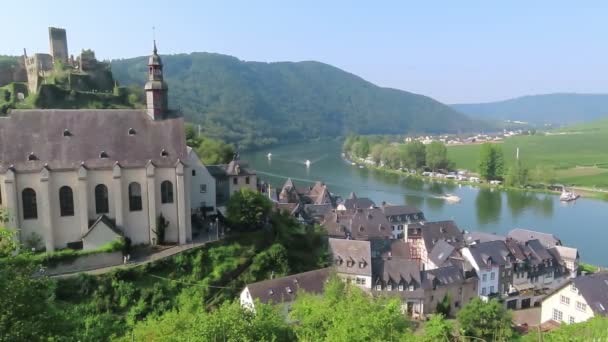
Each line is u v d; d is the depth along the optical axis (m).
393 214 153.38
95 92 188.50
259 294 78.94
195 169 100.75
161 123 89.25
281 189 181.50
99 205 82.44
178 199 86.19
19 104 172.25
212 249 85.94
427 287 95.44
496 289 107.06
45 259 74.25
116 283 73.88
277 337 41.88
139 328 52.34
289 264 91.56
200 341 38.06
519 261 110.75
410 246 121.00
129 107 188.50
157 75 89.81
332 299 66.00
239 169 114.12
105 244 79.19
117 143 84.56
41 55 196.12
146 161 84.44
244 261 86.50
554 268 116.69
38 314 31.53
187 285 78.94
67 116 84.25
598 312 78.38
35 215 78.19
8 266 30.75
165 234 86.31
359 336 41.44
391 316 45.53
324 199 170.38
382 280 95.88
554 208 197.75
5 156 77.19
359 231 129.75
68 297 71.12
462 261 105.69
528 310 104.62
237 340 38.56
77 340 34.88
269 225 97.00
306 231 103.12
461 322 74.06
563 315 85.38
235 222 91.88
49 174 77.88
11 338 28.62
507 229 162.12
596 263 130.12
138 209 84.75
